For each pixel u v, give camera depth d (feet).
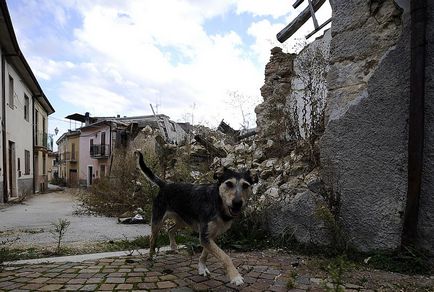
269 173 24.99
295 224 17.10
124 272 13.01
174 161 36.09
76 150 143.23
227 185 11.85
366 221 14.88
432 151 13.16
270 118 31.53
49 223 27.22
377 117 14.84
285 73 32.01
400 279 12.21
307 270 13.42
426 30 13.29
